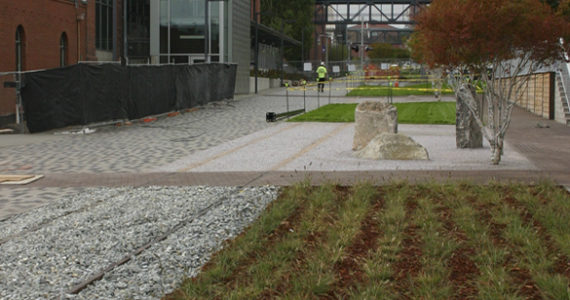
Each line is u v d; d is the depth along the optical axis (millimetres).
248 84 53469
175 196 11305
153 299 6051
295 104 40000
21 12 33625
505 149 17438
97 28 45281
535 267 6426
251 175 13375
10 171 14570
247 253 7383
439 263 6641
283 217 9258
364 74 67875
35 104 22922
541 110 29281
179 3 47250
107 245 8125
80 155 17297
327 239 7848
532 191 10734
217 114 31875
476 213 9062
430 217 8742
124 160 16281
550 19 13164
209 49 47188
